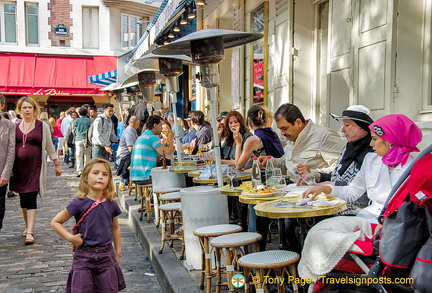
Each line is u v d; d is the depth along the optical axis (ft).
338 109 19.84
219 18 36.29
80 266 11.46
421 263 8.17
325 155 15.10
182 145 31.37
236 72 33.83
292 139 15.71
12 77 73.67
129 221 27.53
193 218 15.34
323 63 23.02
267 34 27.22
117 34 80.84
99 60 78.95
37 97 76.89
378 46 16.76
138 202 29.01
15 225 25.75
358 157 12.39
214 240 12.21
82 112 46.57
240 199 12.34
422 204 7.98
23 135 21.06
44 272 17.56
